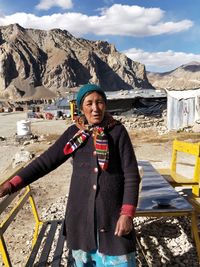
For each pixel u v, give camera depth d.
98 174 2.59
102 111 2.62
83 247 2.65
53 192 9.37
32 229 6.44
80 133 2.65
